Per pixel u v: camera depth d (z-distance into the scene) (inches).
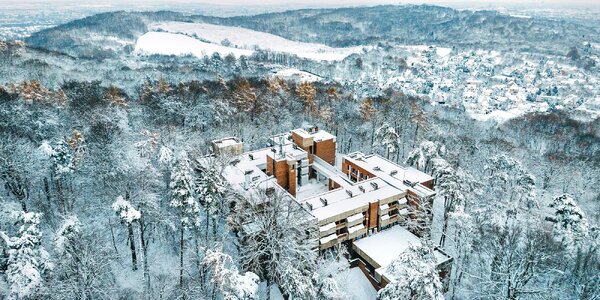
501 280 1863.9
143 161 2427.4
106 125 2677.2
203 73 7327.8
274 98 4205.2
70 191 2418.8
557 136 5054.1
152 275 2076.8
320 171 3031.5
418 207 2439.7
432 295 1357.0
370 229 2406.5
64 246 1726.1
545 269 2113.7
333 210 2253.9
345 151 4045.3
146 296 1943.9
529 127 5546.3
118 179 2166.6
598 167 3855.8
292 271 1684.3
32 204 2317.9
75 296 1702.8
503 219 2647.6
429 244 1608.0
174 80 6220.5
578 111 7391.7
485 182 3284.9
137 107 3654.0
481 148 4057.6
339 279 2049.7
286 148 3026.6
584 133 5162.4
